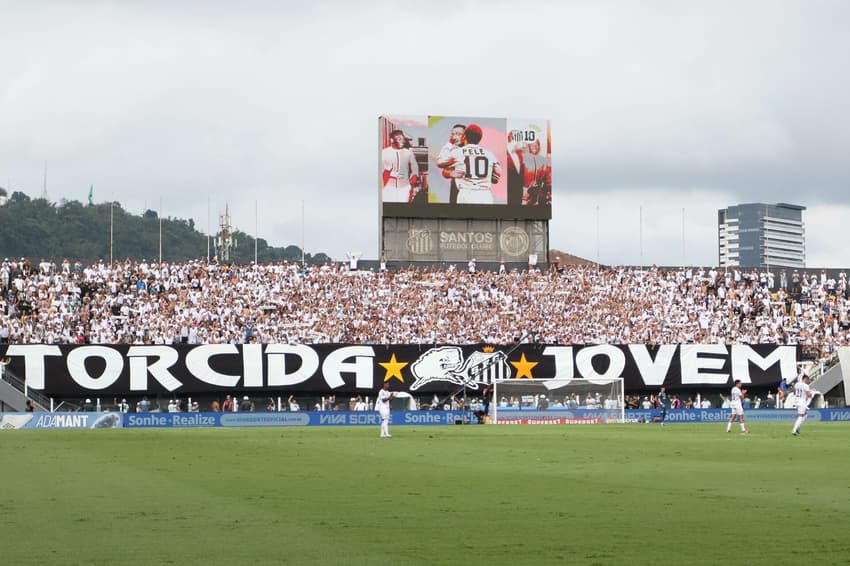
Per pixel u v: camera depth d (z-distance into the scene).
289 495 32.91
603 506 29.75
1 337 105.50
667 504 30.16
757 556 21.94
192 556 21.98
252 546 23.20
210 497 32.44
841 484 35.81
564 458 48.78
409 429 83.38
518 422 98.50
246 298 116.44
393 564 21.11
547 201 125.06
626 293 123.31
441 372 106.19
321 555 22.09
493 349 107.31
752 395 112.06
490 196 124.06
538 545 23.27
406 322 115.75
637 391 109.75
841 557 21.80
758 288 125.38
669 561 21.42
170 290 115.81
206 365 103.19
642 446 58.28
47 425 89.25
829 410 100.56
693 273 126.31
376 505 30.20
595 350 109.00
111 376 101.19
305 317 114.88
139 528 25.86
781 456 49.84
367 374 105.31
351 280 120.44
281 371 104.25
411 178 122.81
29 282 112.62
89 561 21.45
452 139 123.81
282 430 82.62
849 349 109.75
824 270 127.12
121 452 54.78
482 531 25.27
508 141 124.94
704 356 110.38
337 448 57.53
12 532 25.25
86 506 30.20
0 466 45.41
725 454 51.31
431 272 122.44
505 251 125.50
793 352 111.50
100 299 112.50
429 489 34.50
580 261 158.25
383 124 122.81
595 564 21.12
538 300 121.00
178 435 74.06
